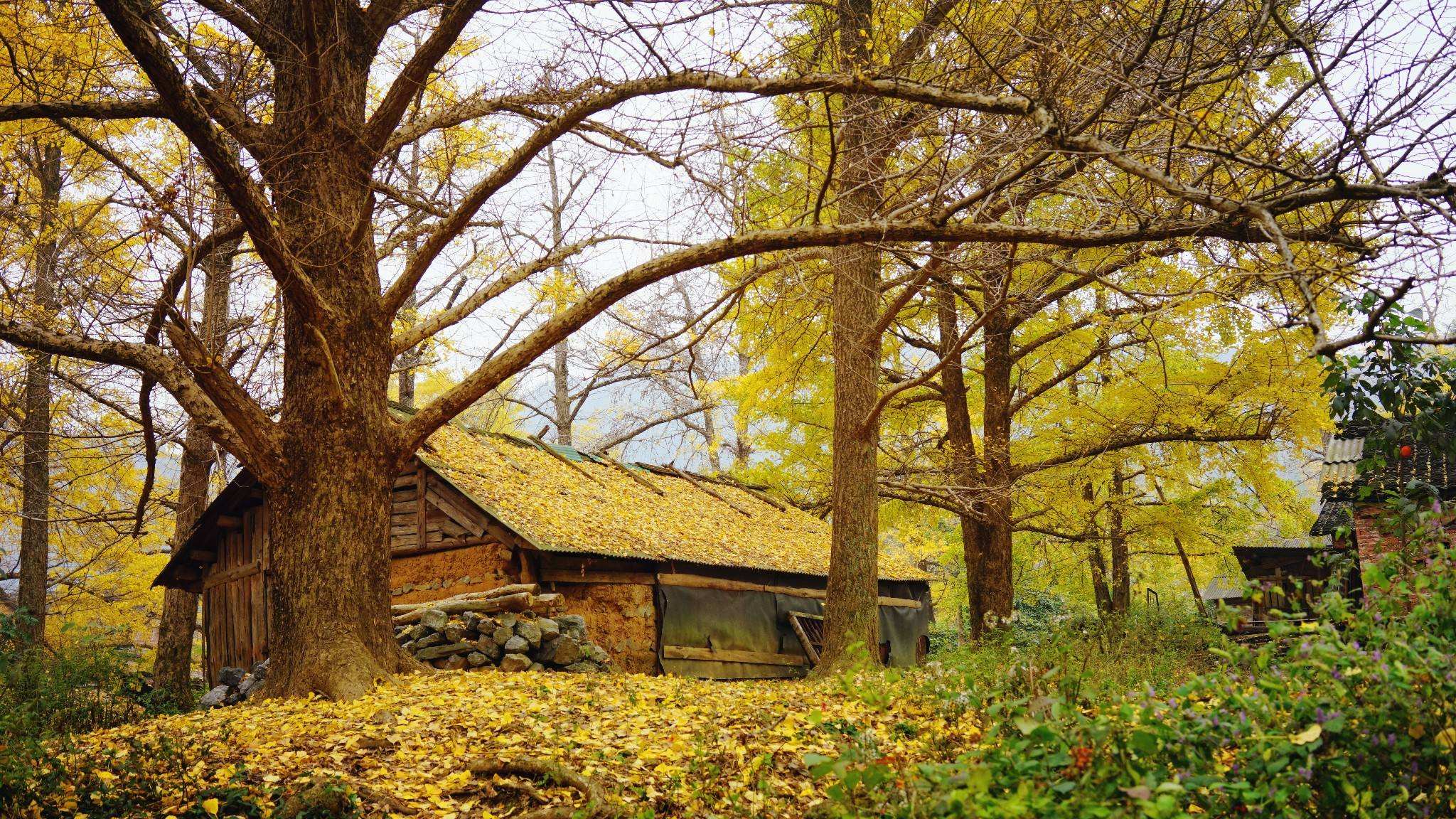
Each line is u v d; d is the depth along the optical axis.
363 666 8.55
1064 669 5.54
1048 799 2.83
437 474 12.97
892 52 10.23
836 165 11.32
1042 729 3.13
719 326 13.70
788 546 18.19
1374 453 6.78
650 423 29.61
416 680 8.81
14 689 9.15
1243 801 3.10
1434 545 4.70
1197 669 11.24
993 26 7.98
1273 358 14.85
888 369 17.94
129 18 6.54
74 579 18.98
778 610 16.77
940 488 15.51
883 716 7.13
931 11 9.67
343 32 9.16
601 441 31.44
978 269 10.23
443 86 11.61
